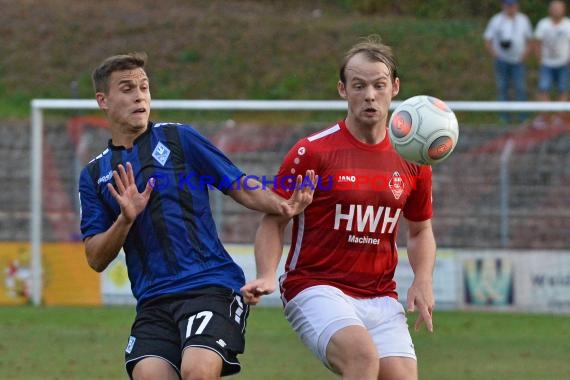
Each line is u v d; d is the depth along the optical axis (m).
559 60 52.69
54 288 40.94
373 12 73.19
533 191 42.97
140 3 76.00
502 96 53.03
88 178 17.41
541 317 38.16
